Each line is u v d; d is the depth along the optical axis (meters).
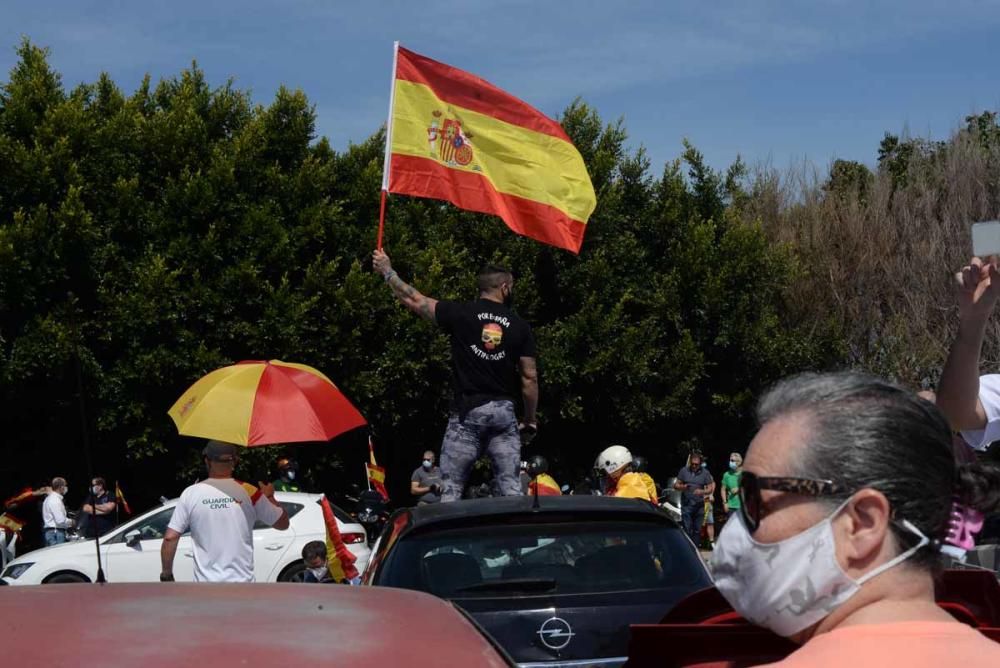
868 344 27.70
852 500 1.73
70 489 22.25
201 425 7.56
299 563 14.86
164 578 7.51
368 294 22.19
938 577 1.96
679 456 26.69
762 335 25.67
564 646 5.14
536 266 24.70
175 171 22.59
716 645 2.28
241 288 21.67
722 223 26.78
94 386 20.81
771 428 1.83
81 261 20.75
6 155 20.62
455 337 7.61
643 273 25.58
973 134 29.62
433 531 5.59
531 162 9.34
